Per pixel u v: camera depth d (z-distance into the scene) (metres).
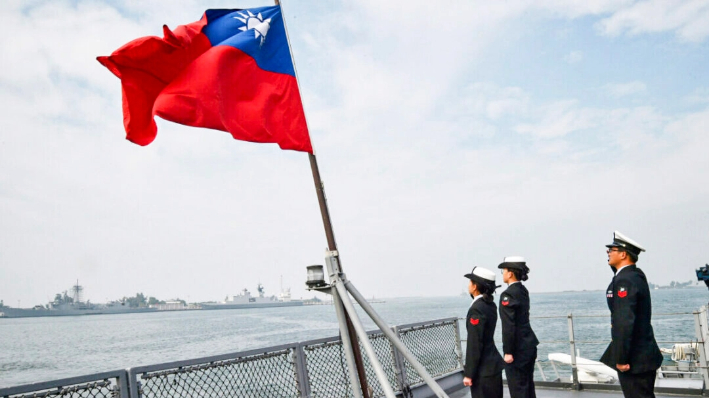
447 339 7.52
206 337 75.12
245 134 4.22
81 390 3.64
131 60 4.05
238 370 4.57
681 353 10.23
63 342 84.88
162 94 4.05
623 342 4.62
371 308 3.94
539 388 7.61
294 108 4.41
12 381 39.72
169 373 4.11
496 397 5.30
